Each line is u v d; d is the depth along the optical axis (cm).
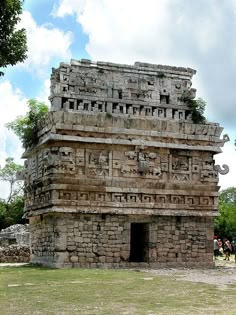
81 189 3172
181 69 3594
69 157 3181
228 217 8369
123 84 3422
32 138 3497
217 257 5012
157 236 3334
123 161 3297
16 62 2081
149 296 1744
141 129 3334
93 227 3203
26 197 3753
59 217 3145
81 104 3300
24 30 2091
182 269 3131
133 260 3484
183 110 3534
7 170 7788
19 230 5059
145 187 3316
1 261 3797
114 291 1881
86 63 3362
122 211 3238
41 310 1442
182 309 1461
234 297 1717
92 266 3155
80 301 1622
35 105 3847
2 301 1620
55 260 3134
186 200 3409
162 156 3394
